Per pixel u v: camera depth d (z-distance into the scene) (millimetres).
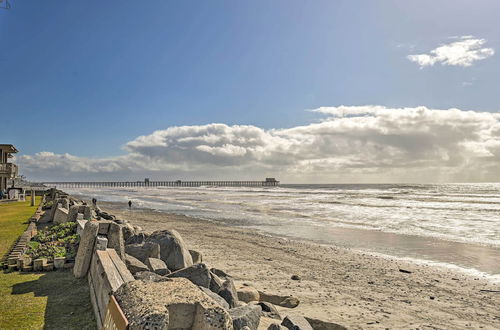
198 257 11383
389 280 12547
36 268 8664
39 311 6008
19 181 65000
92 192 112562
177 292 3621
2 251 10961
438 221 29781
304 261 15234
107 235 8180
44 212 21812
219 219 31406
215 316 3293
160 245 9375
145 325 2875
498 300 10555
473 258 16141
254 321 5445
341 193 92625
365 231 24281
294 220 30672
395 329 8188
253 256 15898
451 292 11297
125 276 5422
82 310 6070
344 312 9141
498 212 37062
